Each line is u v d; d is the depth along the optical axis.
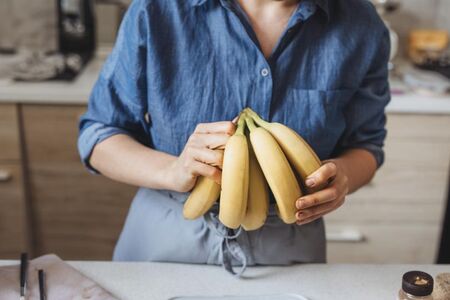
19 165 1.94
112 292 0.94
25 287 0.91
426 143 1.98
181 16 1.04
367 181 1.14
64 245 2.10
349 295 0.95
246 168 0.81
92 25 2.22
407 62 2.35
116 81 1.09
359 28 1.08
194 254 1.06
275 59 1.05
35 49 2.33
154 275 1.00
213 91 1.04
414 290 0.80
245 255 1.04
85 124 1.14
